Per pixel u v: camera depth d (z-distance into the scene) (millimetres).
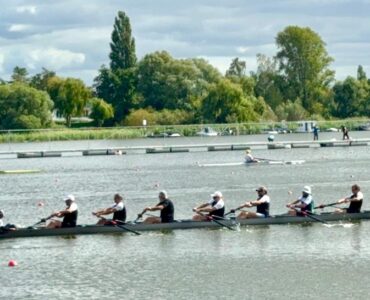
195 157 138250
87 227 56094
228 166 117938
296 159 129750
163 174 107688
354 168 111375
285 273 45000
